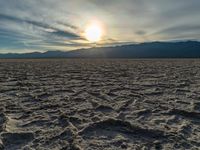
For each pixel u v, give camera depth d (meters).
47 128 5.55
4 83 13.56
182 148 4.45
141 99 8.87
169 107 7.51
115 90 11.07
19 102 8.41
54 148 4.45
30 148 4.44
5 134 5.04
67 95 9.77
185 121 6.12
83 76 17.77
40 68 28.09
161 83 13.31
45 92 10.39
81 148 4.43
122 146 4.57
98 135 5.16
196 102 8.16
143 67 29.77
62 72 21.73
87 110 7.25
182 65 33.62
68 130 5.34
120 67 30.27
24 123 5.94
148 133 5.24
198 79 15.08
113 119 5.95
